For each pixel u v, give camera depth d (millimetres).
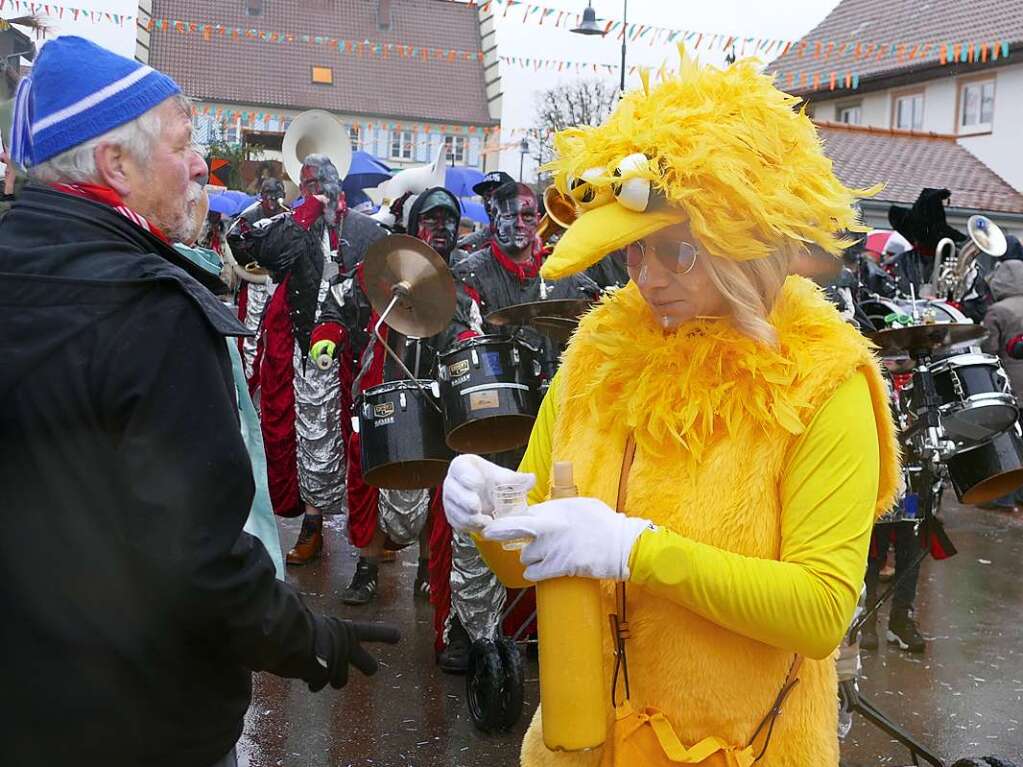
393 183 12133
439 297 4105
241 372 1980
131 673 1531
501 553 1881
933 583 5965
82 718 1521
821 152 1742
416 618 5086
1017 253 9305
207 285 1817
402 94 39375
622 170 1621
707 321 1759
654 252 1700
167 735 1571
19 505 1506
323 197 5695
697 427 1680
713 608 1566
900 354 4160
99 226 1632
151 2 37781
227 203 12016
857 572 1597
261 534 1953
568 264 1639
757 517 1642
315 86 38312
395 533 4820
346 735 3840
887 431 1734
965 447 4020
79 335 1504
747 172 1629
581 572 1594
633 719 1688
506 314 3639
